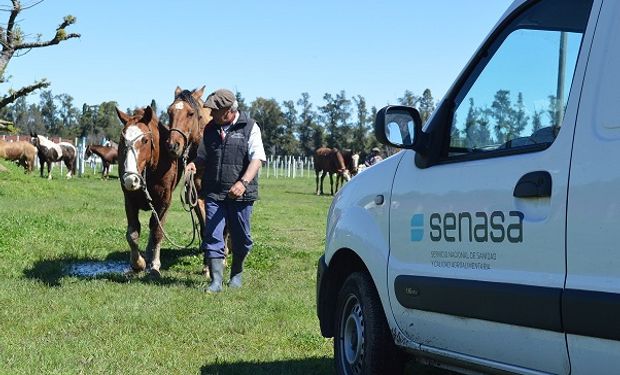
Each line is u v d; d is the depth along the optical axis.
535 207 3.54
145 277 9.99
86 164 72.88
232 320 7.45
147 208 10.17
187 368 5.84
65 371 5.55
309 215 23.53
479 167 3.98
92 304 8.06
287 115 126.38
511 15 4.09
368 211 5.02
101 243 13.06
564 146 3.43
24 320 7.25
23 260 10.98
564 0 3.73
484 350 3.88
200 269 11.11
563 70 3.61
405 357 4.93
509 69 4.03
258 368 5.87
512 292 3.59
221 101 8.84
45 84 20.83
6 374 5.41
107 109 116.50
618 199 3.10
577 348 3.28
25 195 24.42
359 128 120.19
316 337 6.88
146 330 7.06
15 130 26.89
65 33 20.44
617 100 3.24
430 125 4.54
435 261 4.26
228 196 9.08
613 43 3.33
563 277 3.35
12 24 20.06
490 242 3.80
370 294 4.95
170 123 9.70
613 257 3.11
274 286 9.73
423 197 4.39
